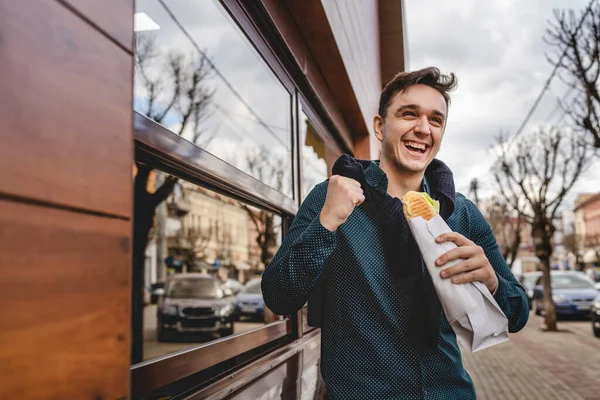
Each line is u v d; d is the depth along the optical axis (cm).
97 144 79
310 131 376
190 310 874
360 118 512
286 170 310
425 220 141
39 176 67
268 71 279
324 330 157
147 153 142
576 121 1031
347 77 394
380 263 150
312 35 318
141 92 473
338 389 149
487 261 138
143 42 398
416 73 159
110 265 80
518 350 1053
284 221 302
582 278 1784
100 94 80
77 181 74
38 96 68
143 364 138
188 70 450
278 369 216
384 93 166
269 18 248
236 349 197
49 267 68
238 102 432
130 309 85
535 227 1418
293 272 135
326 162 441
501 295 148
